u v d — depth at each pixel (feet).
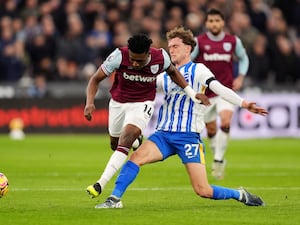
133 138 101.24
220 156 137.59
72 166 157.17
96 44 251.39
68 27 257.34
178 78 98.07
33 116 237.25
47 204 103.24
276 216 93.09
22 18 265.13
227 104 140.97
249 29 256.32
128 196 112.16
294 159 176.45
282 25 269.85
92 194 97.04
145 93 104.58
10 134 236.84
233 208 99.60
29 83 243.81
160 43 240.53
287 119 236.84
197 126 98.07
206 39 147.13
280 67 259.39
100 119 237.66
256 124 236.63
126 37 249.96
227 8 270.05
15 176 139.33
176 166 159.63
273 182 132.57
